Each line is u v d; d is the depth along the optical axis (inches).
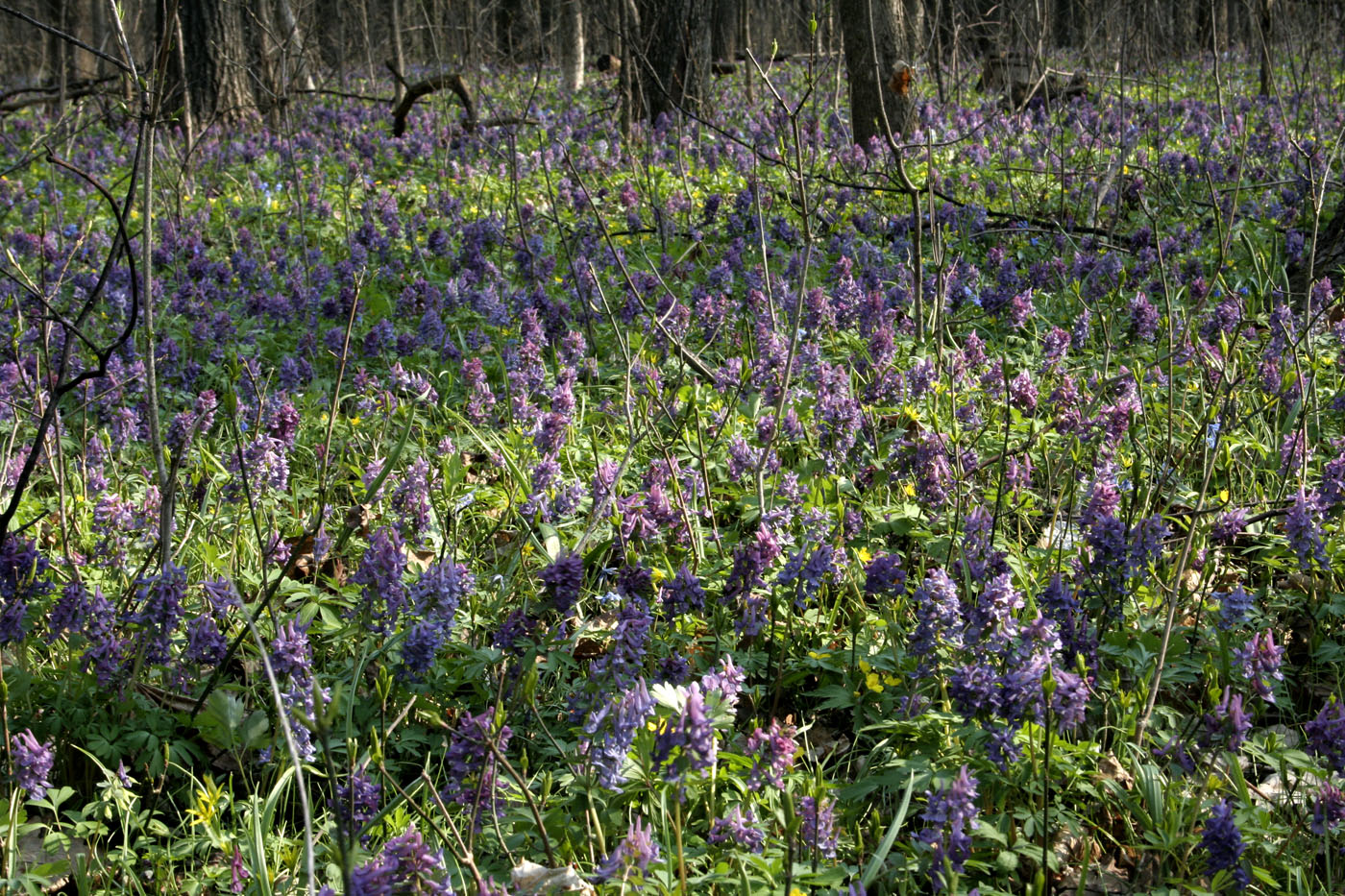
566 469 207.6
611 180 509.0
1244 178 412.2
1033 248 352.5
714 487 189.2
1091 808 119.8
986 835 106.6
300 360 270.7
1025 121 521.0
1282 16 486.9
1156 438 202.8
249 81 710.5
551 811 114.1
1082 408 184.5
